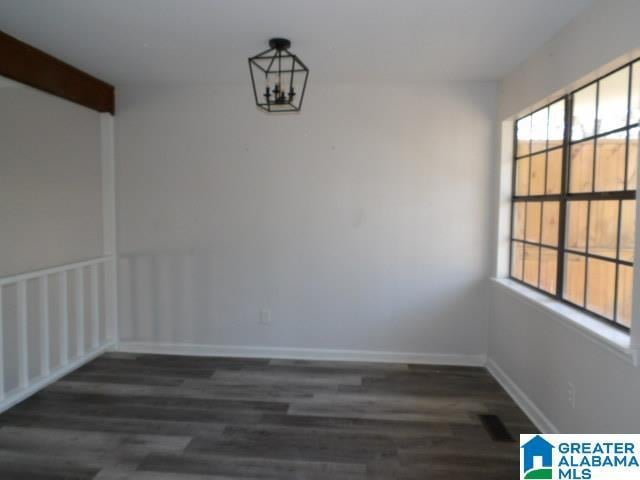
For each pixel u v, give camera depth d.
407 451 2.61
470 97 3.85
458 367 3.95
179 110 4.06
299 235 4.05
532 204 3.37
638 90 2.14
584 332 2.34
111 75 3.77
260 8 2.46
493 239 3.88
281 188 4.04
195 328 4.20
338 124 3.95
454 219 3.93
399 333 4.04
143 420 2.95
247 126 4.02
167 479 2.33
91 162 4.08
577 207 2.70
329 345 4.10
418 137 3.91
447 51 3.10
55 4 2.45
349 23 2.65
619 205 2.27
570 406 2.51
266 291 4.12
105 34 2.87
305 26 2.70
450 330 4.00
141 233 4.18
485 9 2.44
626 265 2.21
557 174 2.95
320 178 4.00
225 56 3.27
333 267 4.05
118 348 4.27
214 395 3.34
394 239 3.98
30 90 3.52
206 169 4.08
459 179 3.90
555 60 2.78
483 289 3.95
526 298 3.06
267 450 2.61
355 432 2.81
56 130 3.74
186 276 4.17
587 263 2.58
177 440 2.71
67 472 2.38
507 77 3.62
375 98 3.91
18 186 3.48
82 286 3.84
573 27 2.55
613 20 2.15
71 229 3.92
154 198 4.14
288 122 3.99
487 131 3.85
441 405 3.20
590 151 2.56
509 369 3.45
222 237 4.11
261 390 3.43
